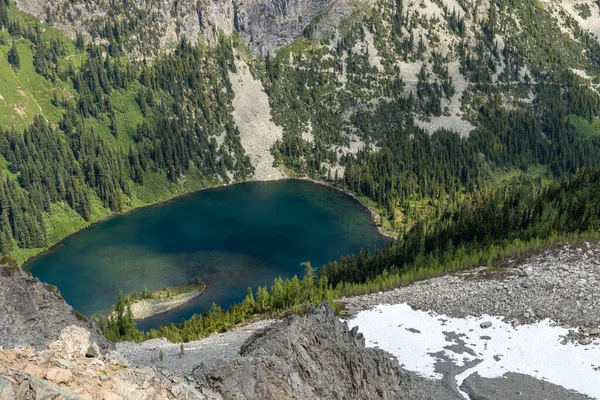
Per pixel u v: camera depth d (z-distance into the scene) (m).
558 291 100.62
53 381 31.20
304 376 54.56
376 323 100.81
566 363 81.62
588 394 74.12
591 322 90.56
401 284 127.81
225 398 45.38
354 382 61.78
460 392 75.25
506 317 97.00
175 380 39.84
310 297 128.00
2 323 59.59
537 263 116.00
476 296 106.19
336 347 63.38
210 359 69.62
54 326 63.84
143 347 90.31
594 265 108.25
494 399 72.81
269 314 127.75
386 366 69.69
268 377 49.47
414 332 96.12
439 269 130.88
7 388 27.52
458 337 92.94
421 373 80.62
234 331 116.12
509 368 81.69
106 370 35.28
